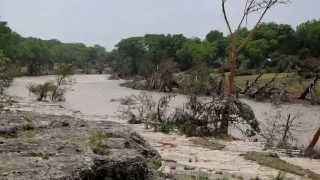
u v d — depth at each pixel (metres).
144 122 35.41
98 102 62.84
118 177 10.05
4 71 59.31
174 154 22.53
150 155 13.90
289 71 97.12
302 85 85.19
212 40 159.88
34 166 8.98
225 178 16.73
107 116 41.69
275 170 20.55
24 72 173.50
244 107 34.06
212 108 32.84
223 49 139.12
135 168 10.45
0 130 11.79
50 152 10.09
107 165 9.86
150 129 31.98
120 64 169.50
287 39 129.75
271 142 30.61
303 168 22.09
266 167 21.05
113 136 12.69
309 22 132.50
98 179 9.65
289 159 24.73
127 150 11.13
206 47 137.75
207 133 32.06
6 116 13.95
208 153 23.64
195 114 32.56
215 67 132.62
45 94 63.12
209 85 52.56
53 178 8.38
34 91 63.97
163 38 157.50
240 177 17.92
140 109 47.66
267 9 38.84
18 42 172.50
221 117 33.06
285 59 105.50
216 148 25.62
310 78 91.62
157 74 94.75
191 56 140.50
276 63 111.44
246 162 21.84
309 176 20.34
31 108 45.53
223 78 53.12
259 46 120.62
